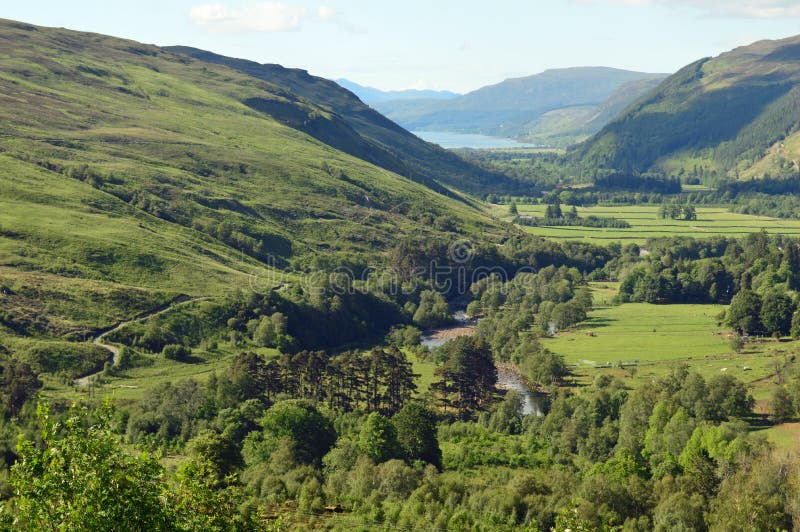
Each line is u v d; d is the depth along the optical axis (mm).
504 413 137000
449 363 154250
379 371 147250
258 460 102312
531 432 130500
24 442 36469
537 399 153375
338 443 108938
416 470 98188
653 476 97938
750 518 77312
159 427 119688
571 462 115188
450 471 107625
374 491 86812
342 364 149625
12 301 166625
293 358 145875
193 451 93438
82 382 142375
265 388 139250
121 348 158875
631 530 77688
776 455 91500
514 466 112125
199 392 131000
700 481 90875
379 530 76625
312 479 87938
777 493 83438
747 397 125125
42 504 34938
